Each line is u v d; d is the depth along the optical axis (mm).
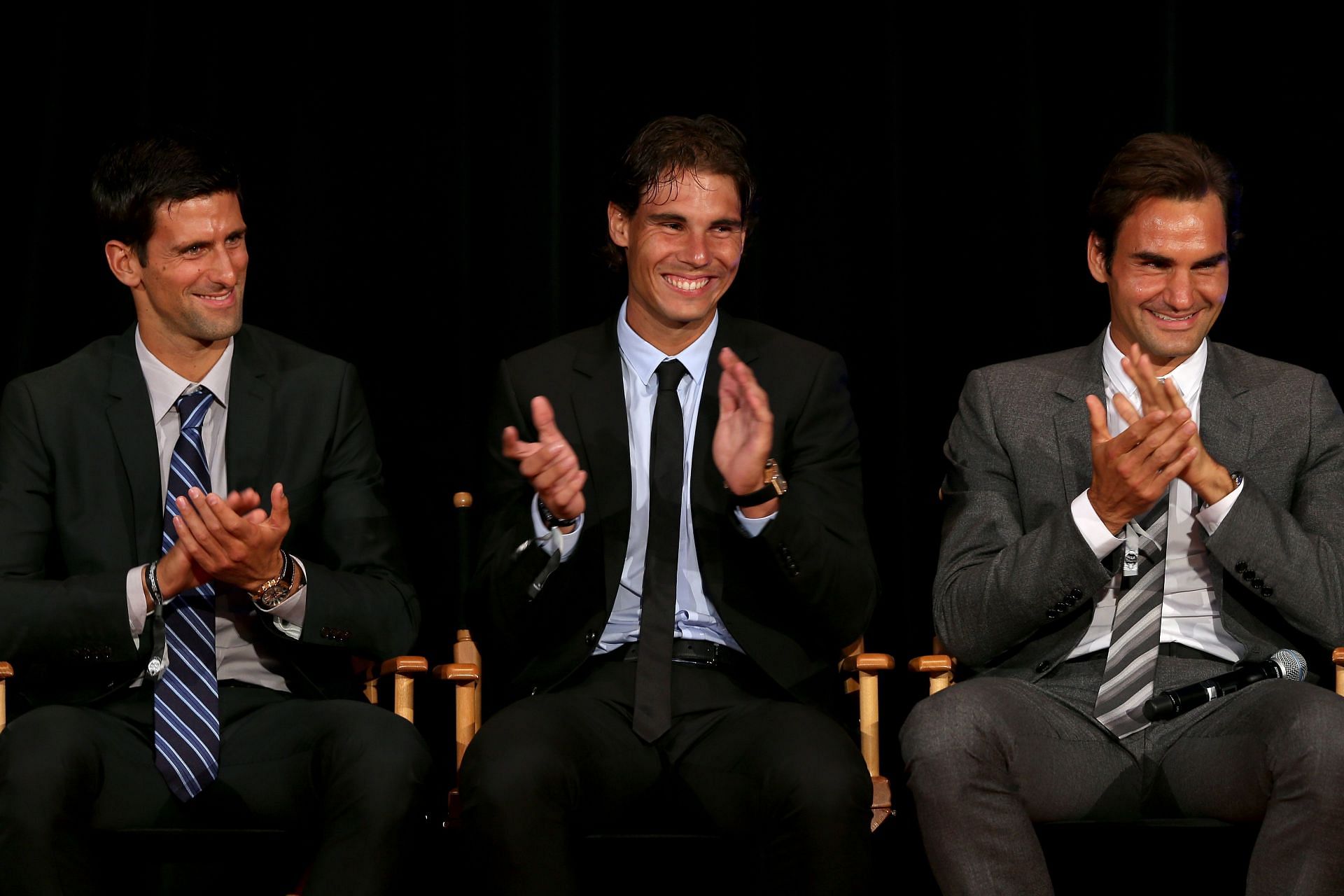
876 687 9812
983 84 13070
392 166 13102
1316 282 12570
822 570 9141
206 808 9078
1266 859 8172
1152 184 9430
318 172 13023
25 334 12594
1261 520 8938
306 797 9047
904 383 12922
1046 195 13133
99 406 9766
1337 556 9047
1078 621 9430
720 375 9867
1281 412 9633
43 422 9711
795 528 9000
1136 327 9570
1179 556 9430
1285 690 8602
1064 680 9430
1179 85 12984
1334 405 9688
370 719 8938
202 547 8695
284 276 13039
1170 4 12859
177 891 11516
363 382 13016
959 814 8453
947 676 9648
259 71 13086
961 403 10273
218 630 9531
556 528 8930
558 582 9508
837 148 13102
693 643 9492
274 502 8820
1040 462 9773
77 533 9547
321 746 8930
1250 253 12734
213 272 9539
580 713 9148
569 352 10086
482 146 13117
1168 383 8547
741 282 13078
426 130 13102
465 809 8453
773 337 10164
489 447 10016
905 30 13188
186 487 9539
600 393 9828
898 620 12875
